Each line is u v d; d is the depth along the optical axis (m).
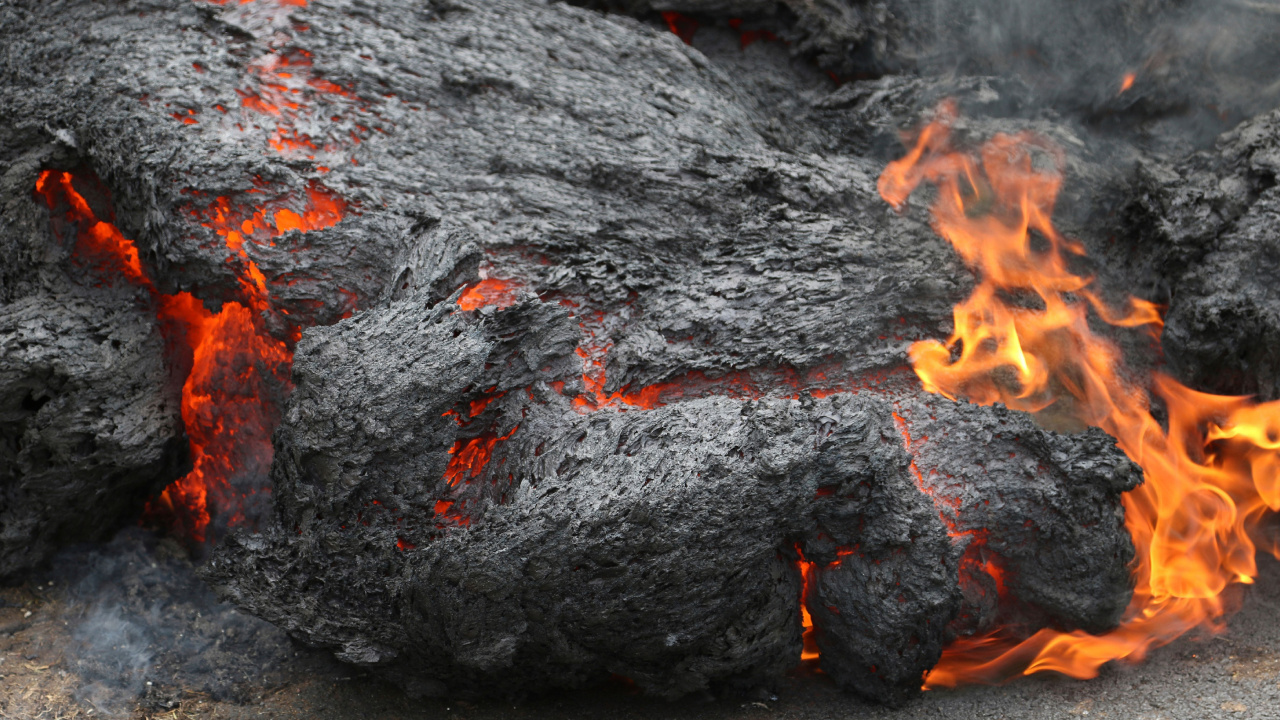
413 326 3.23
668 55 4.46
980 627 3.58
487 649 3.13
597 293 3.75
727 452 3.01
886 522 3.20
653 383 3.55
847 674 3.53
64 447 3.85
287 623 3.30
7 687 3.58
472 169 3.93
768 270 3.81
